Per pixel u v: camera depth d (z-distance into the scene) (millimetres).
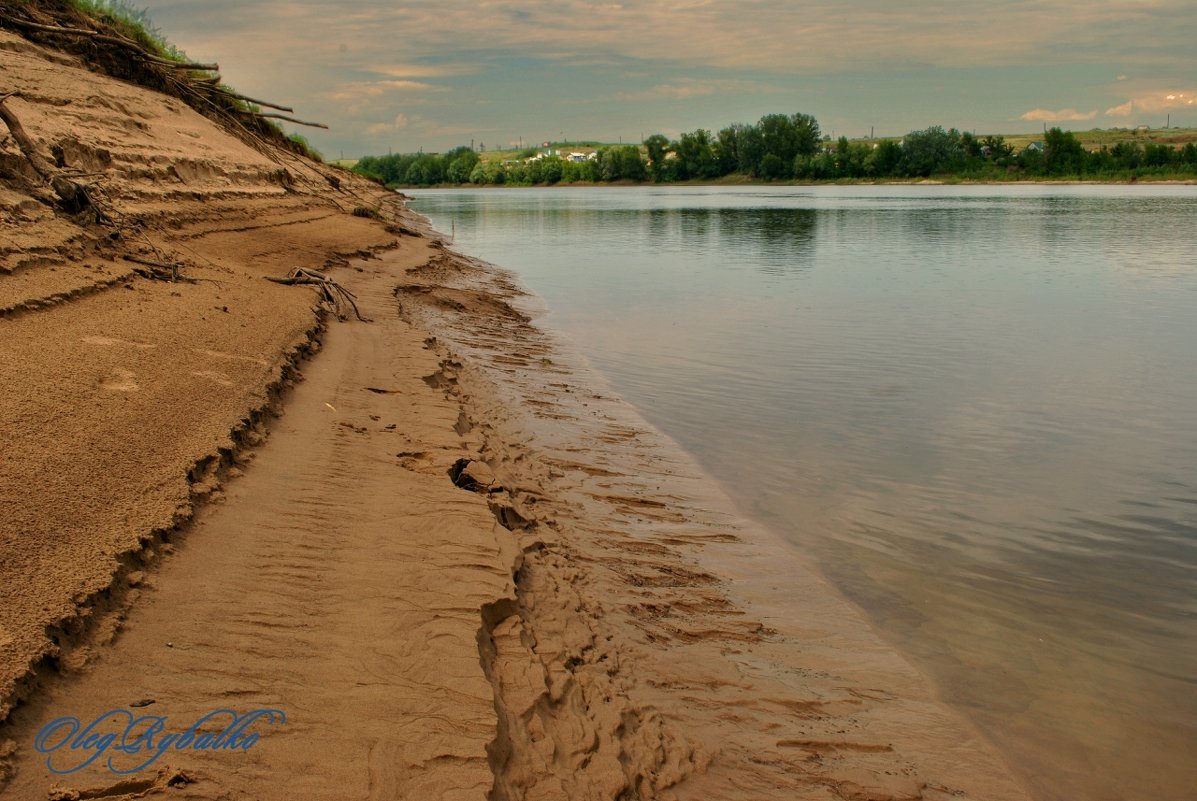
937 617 6391
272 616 4340
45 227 10477
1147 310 19969
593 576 6453
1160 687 5590
